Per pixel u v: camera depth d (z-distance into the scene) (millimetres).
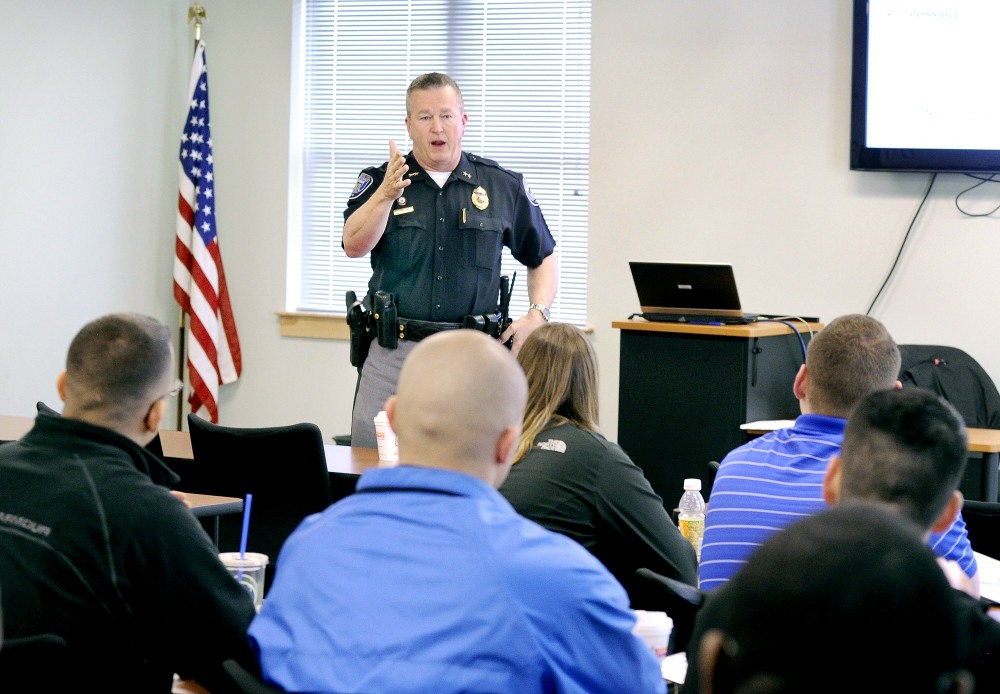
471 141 6820
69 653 1784
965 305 5703
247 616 2074
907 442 1670
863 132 5684
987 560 2732
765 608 793
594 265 6426
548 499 2818
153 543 2008
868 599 775
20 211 6098
